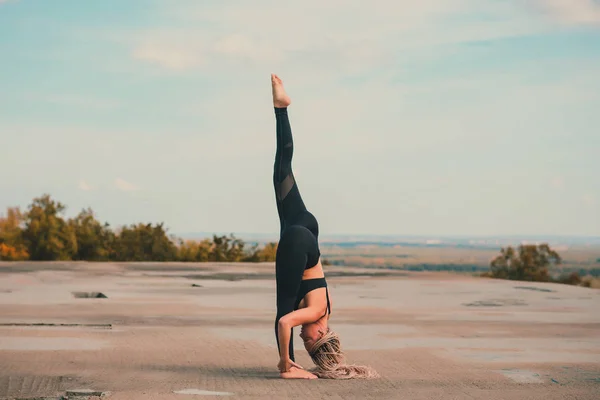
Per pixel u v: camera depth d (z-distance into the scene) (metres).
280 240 6.94
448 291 18.56
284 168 7.23
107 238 40.88
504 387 6.39
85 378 6.51
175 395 5.82
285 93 7.30
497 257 45.66
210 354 8.11
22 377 6.52
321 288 6.92
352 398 5.80
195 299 15.03
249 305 13.90
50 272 23.84
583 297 17.08
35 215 39.75
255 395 5.88
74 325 10.38
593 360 7.95
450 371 7.17
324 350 6.83
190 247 41.81
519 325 11.18
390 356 8.06
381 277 24.72
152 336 9.45
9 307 12.70
